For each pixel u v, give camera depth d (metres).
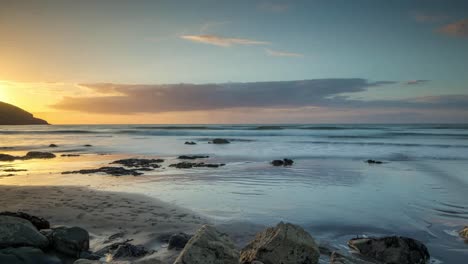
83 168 20.64
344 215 10.03
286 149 32.75
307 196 12.43
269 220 9.49
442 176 16.89
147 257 6.76
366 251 7.26
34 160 25.12
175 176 17.17
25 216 7.58
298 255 6.58
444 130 65.56
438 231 8.70
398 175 17.25
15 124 193.38
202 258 5.87
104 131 75.81
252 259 6.62
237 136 54.50
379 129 71.94
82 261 5.79
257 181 15.64
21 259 6.04
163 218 9.51
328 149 32.38
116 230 8.45
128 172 18.34
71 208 10.45
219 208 10.67
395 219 9.67
